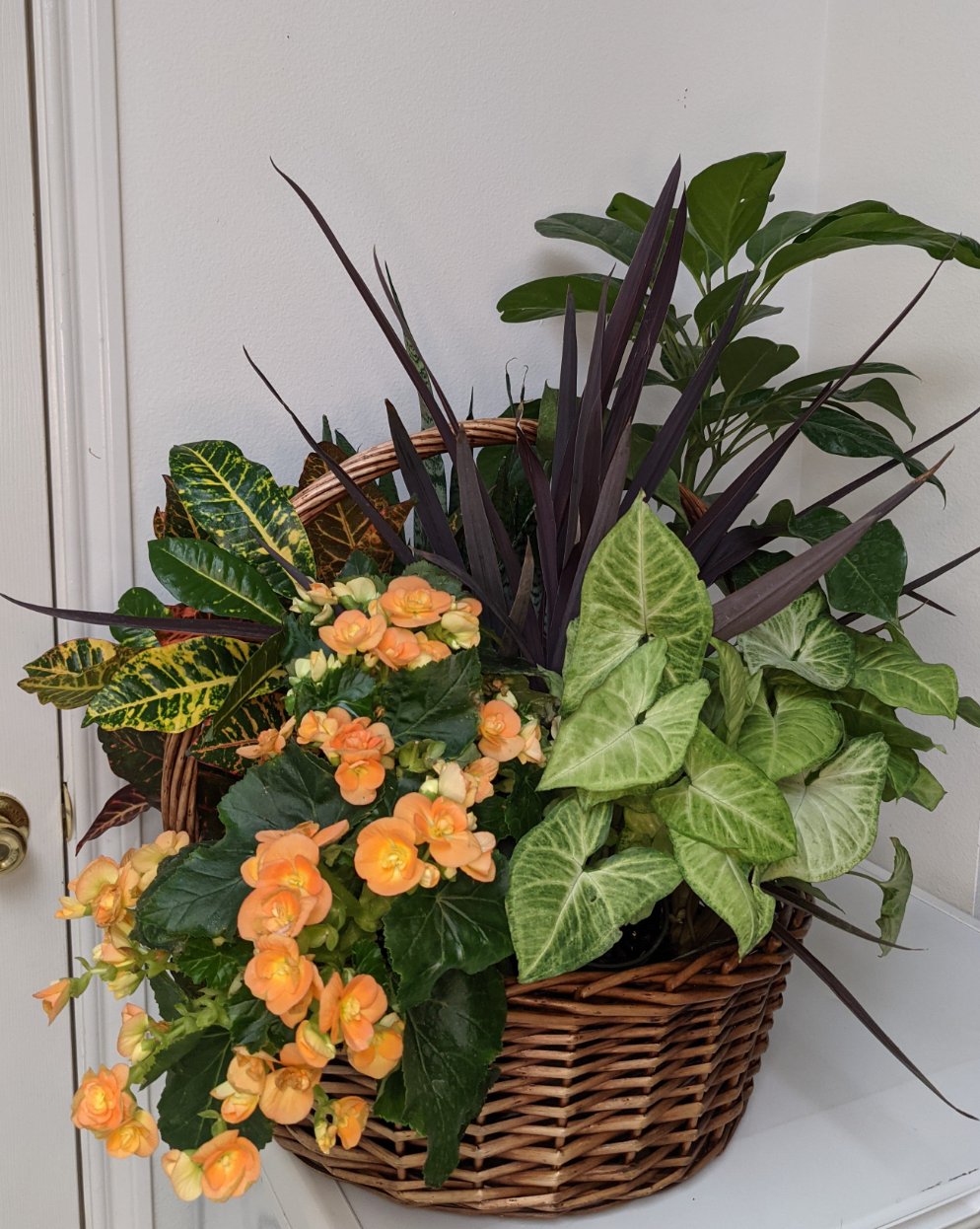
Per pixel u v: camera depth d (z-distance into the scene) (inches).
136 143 31.8
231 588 24.2
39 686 26.7
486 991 19.3
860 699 25.4
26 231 31.4
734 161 29.2
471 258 37.2
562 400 25.8
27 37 30.3
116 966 20.1
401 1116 18.4
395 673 20.5
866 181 40.1
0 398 32.0
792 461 44.6
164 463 33.7
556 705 23.6
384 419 36.9
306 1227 23.6
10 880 34.6
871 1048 29.6
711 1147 24.7
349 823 18.8
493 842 18.7
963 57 35.2
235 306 33.9
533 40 36.7
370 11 34.1
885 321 39.5
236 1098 17.1
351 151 34.6
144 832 34.9
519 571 26.3
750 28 40.1
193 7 31.8
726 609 21.7
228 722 23.8
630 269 24.0
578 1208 23.0
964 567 36.4
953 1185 24.2
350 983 16.9
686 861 19.9
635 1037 21.3
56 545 33.2
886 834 41.4
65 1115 36.8
